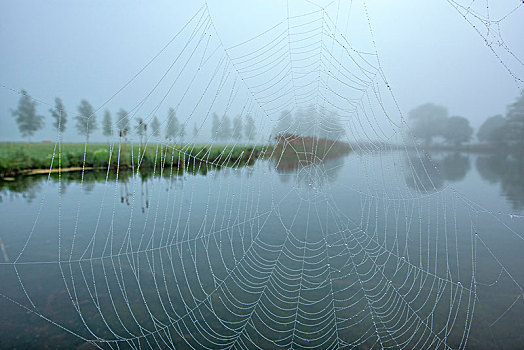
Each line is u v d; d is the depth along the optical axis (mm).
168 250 7254
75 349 4180
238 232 8305
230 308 5203
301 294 5598
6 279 5895
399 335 4523
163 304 5227
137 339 4414
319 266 6531
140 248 7340
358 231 8133
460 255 6711
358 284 5875
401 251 7062
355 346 4309
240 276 6164
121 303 5215
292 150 9406
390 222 8625
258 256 6988
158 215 9625
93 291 5523
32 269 6277
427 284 5805
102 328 4582
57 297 5328
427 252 6969
